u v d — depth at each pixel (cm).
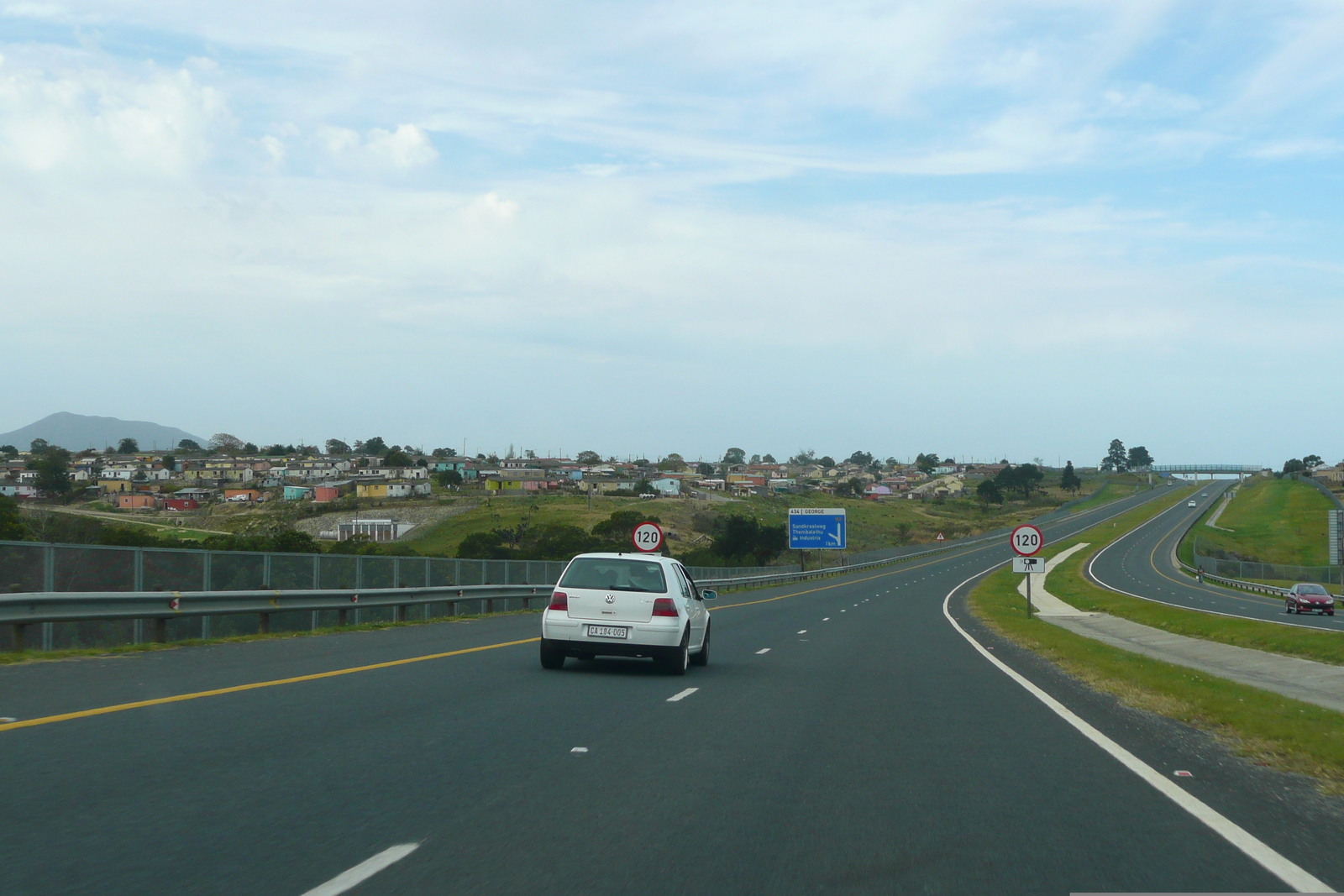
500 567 3762
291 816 681
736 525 10250
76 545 1769
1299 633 3256
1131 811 760
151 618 1850
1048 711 1315
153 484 15438
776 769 890
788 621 3603
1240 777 904
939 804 771
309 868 572
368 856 599
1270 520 15825
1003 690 1557
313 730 1002
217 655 1711
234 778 784
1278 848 664
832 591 6775
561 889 551
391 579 2906
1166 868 615
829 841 662
